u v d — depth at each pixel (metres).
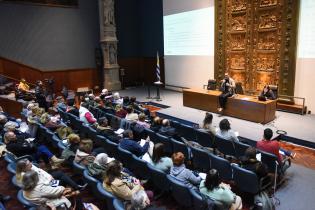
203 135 5.25
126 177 3.44
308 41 8.21
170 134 5.24
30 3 12.12
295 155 5.82
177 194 3.46
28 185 3.04
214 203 2.97
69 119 6.99
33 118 5.98
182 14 12.08
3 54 11.73
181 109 9.48
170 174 3.66
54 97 11.05
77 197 3.51
